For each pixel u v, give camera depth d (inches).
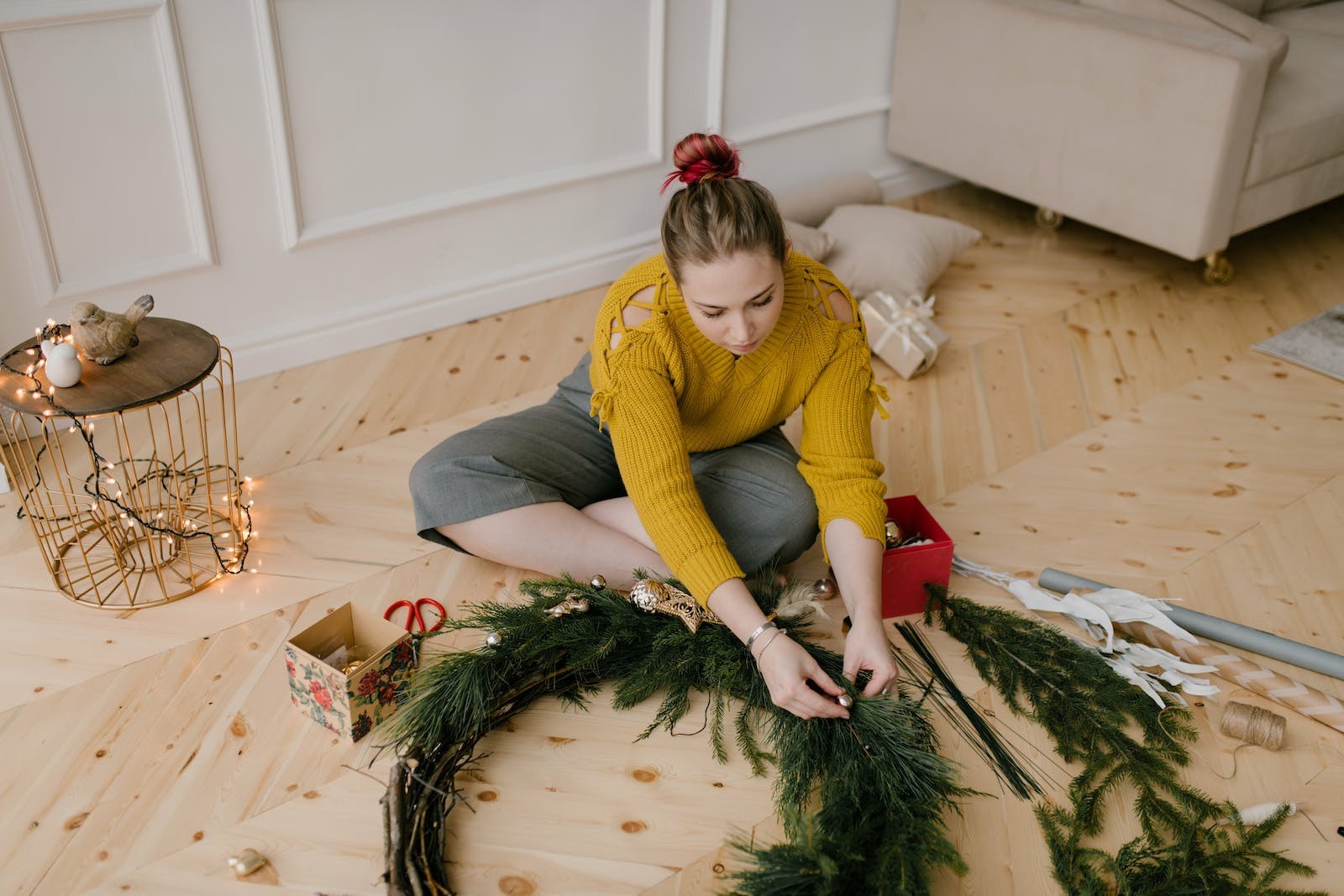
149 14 88.7
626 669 71.4
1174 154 114.2
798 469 74.4
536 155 115.6
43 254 91.6
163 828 62.4
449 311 115.6
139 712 69.9
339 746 67.9
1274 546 86.6
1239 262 132.0
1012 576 82.8
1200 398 106.1
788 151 135.6
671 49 119.0
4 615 77.5
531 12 108.1
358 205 106.5
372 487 91.8
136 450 94.7
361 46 100.1
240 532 83.8
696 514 63.9
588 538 75.7
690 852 61.8
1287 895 57.6
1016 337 116.0
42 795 64.2
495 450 76.7
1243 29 112.7
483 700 65.1
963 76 130.6
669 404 65.7
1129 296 124.6
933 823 59.8
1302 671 74.6
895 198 147.9
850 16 132.9
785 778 62.3
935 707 70.9
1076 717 68.5
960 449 98.1
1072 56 119.0
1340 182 128.0
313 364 108.9
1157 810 62.7
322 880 59.8
